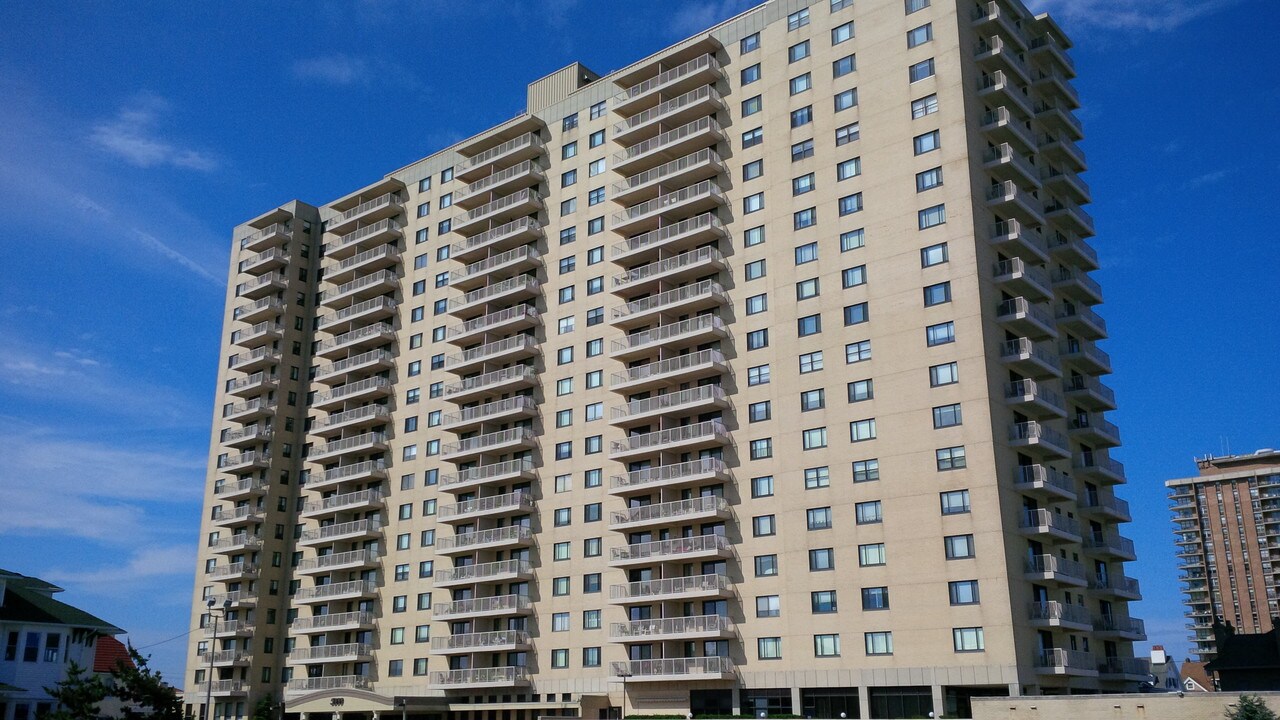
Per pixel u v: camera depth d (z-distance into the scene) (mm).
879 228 70500
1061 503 69375
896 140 71250
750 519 71625
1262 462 193875
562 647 79438
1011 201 68062
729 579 71500
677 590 72562
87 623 67125
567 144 92188
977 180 68250
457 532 90875
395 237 106250
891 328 68188
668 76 84125
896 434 66250
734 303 76688
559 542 82250
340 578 100062
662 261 80438
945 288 66500
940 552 62625
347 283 108438
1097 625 70188
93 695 52812
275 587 106000
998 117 70375
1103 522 75812
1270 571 182625
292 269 115250
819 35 77438
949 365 65062
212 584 109562
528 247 90438
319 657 96188
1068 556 68438
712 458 73625
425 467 95438
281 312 113750
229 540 107062
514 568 83500
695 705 70875
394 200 106562
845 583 66000
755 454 72625
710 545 71438
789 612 68062
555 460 84750
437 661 88312
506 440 87188
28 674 63281
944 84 70000
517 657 82500
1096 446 77750
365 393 101562
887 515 65312
